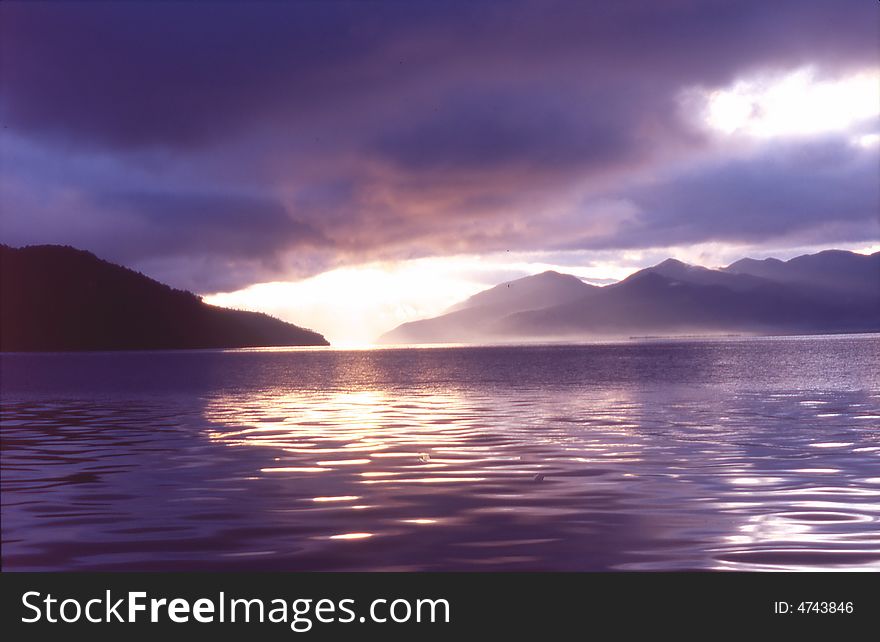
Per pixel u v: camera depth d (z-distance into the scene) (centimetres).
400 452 2134
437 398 4525
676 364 9650
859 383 5103
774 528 1229
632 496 1481
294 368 11800
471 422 2995
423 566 1057
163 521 1313
